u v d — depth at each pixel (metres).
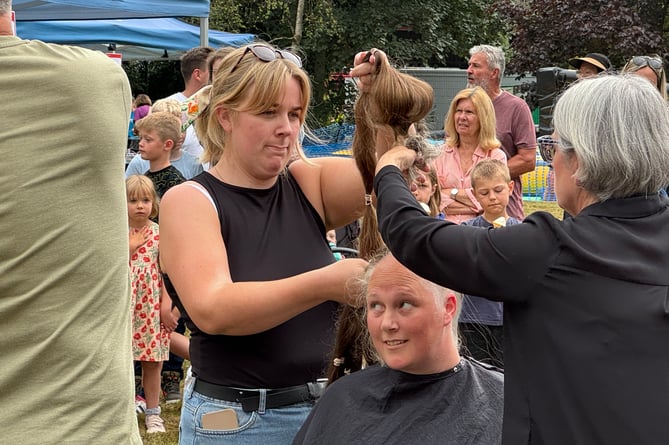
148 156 5.23
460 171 4.80
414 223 1.80
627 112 1.67
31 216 2.06
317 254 2.43
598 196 1.72
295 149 2.49
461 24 24.39
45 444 2.08
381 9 22.56
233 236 2.32
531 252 1.66
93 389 2.12
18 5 7.18
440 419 2.14
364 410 2.20
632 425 1.57
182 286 2.22
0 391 2.09
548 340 1.64
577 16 20.52
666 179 1.71
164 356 4.85
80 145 2.10
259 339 2.31
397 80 2.15
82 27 10.80
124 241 2.22
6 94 2.07
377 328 2.14
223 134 2.40
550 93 6.90
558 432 1.62
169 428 4.93
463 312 3.45
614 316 1.60
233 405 2.33
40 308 2.09
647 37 20.19
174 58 13.86
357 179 2.43
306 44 21.73
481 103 4.76
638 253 1.65
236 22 20.34
